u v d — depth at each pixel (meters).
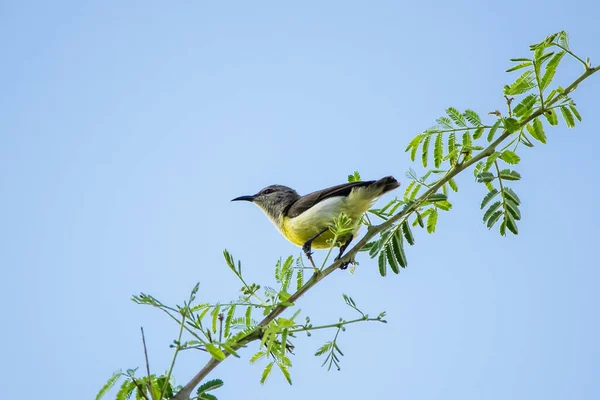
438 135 11.08
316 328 8.45
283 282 9.45
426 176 11.38
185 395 7.55
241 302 8.84
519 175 11.05
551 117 10.73
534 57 10.28
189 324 7.79
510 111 10.49
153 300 7.66
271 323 8.37
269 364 8.45
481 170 11.19
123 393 7.70
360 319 8.55
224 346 7.64
